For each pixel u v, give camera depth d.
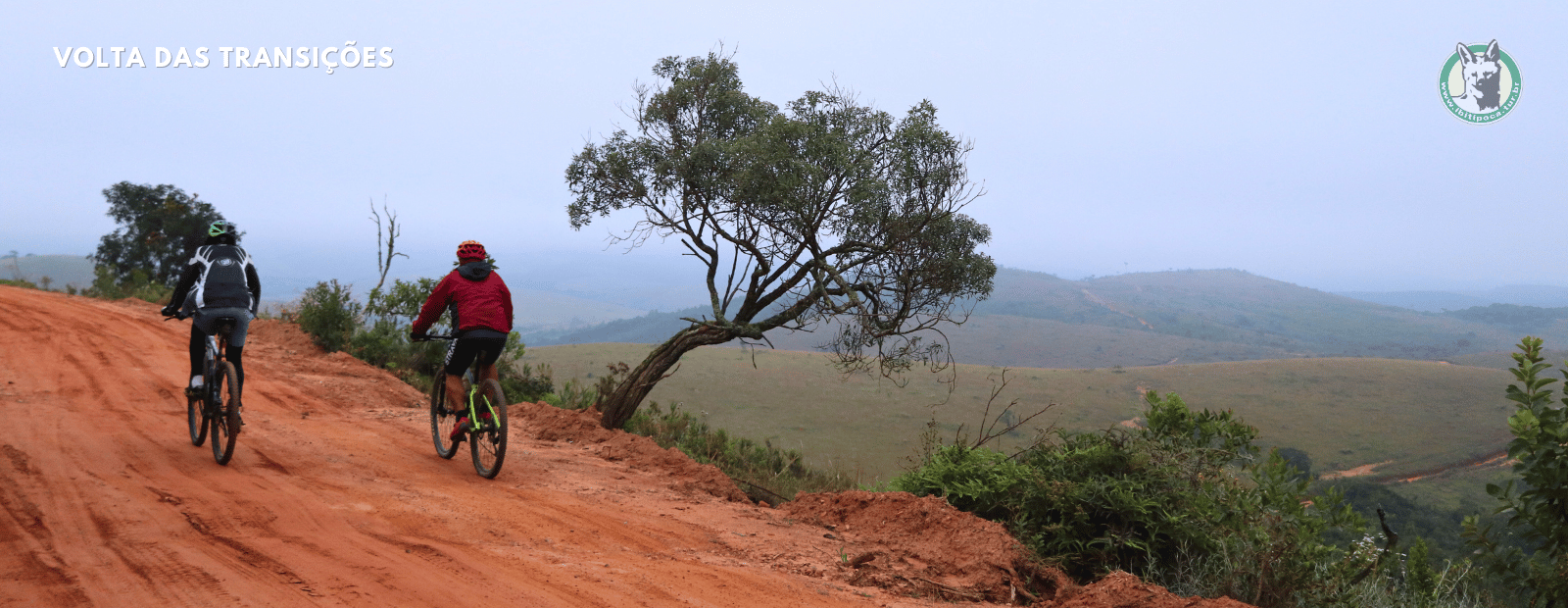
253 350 13.56
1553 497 4.92
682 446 14.18
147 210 45.19
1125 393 169.62
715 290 13.20
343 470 6.32
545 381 17.41
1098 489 6.20
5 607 3.12
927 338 12.86
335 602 3.45
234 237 6.42
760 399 135.25
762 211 12.05
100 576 3.55
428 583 3.82
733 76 13.31
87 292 26.98
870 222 12.15
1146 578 5.66
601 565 4.47
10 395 8.65
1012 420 124.38
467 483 6.27
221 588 3.50
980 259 13.10
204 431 6.60
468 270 6.55
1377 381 190.38
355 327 15.83
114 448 6.38
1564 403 4.95
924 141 12.45
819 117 12.99
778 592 4.35
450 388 6.73
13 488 4.95
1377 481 119.06
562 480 6.74
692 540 5.28
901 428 119.06
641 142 13.15
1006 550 5.50
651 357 13.29
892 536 5.86
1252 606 4.71
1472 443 140.62
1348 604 5.39
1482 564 5.63
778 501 9.70
